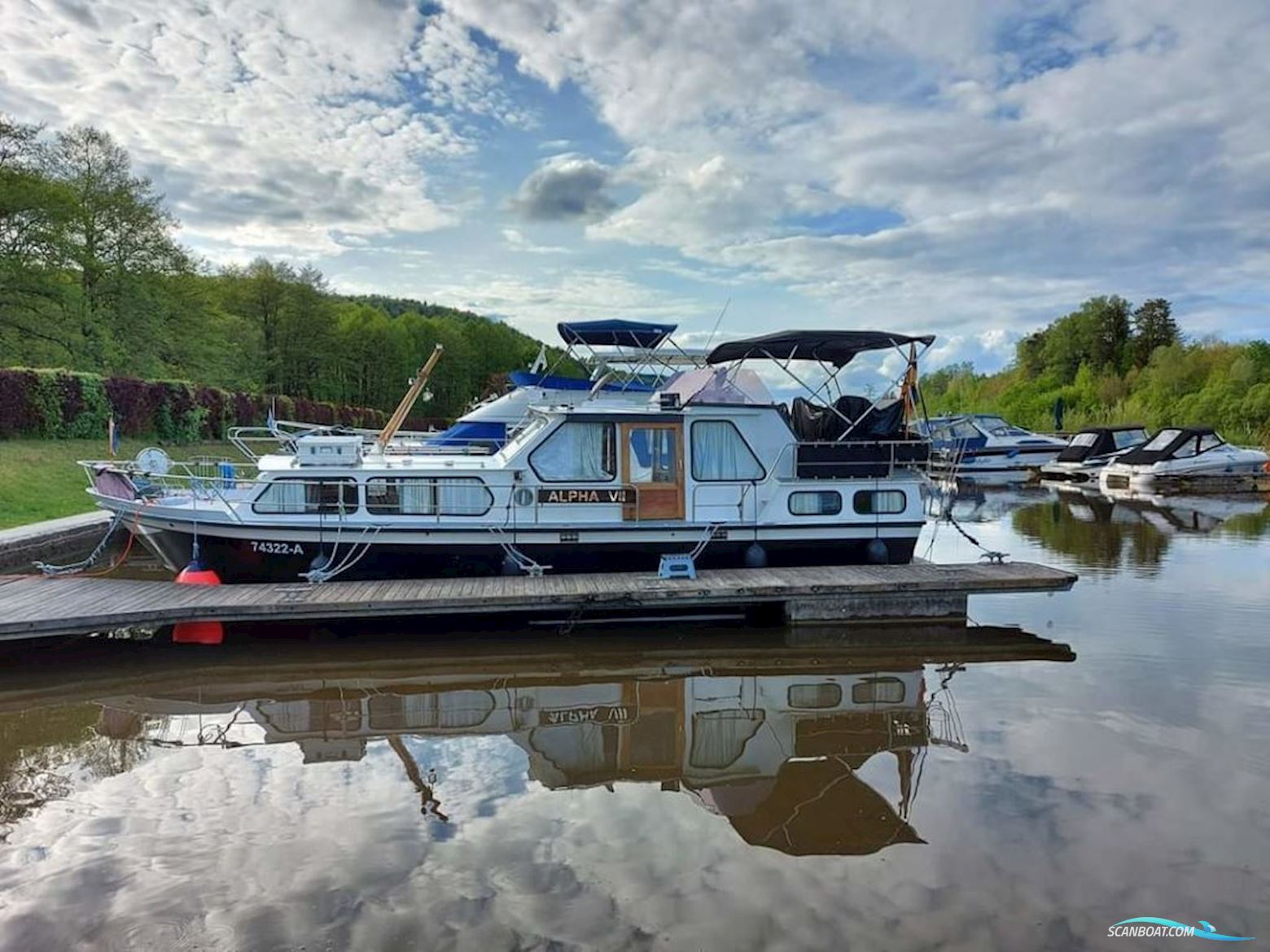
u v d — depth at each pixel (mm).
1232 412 40250
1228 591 10742
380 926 3646
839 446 10273
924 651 8305
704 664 7992
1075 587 11023
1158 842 4383
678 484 10000
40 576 9711
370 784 5289
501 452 10461
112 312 36750
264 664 7934
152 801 5020
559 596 8492
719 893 3908
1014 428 31500
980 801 4910
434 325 87875
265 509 9523
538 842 4449
